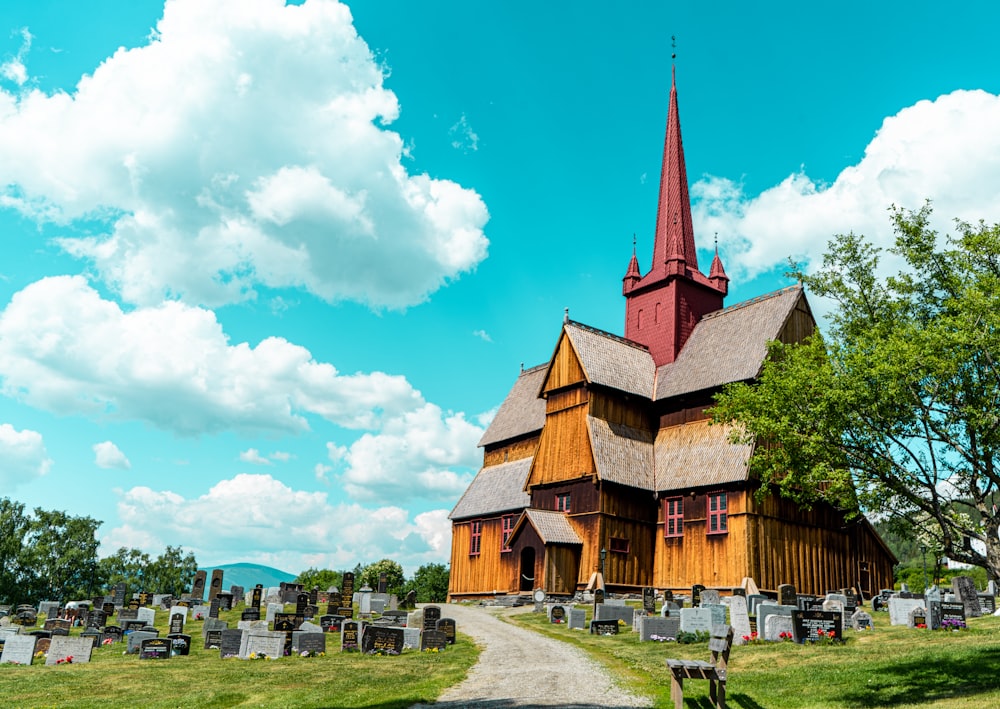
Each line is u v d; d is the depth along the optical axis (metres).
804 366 19.20
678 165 63.31
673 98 65.62
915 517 21.59
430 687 20.28
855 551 49.81
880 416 17.50
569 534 49.16
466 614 44.16
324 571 86.12
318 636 27.92
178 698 19.64
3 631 30.94
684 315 57.69
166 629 37.69
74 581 86.69
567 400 53.34
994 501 17.73
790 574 45.44
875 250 21.89
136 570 101.31
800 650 24.69
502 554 56.03
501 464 63.31
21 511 85.62
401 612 35.31
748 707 17.78
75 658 26.86
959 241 20.23
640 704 17.55
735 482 45.22
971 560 17.52
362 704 18.28
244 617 39.75
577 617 35.25
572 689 19.52
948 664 20.36
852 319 21.78
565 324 54.69
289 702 18.66
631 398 53.25
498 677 21.77
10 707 18.94
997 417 16.59
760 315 52.47
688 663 17.27
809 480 19.00
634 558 48.81
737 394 20.03
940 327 16.92
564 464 51.84
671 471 50.06
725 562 45.00
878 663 21.45
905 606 31.34
